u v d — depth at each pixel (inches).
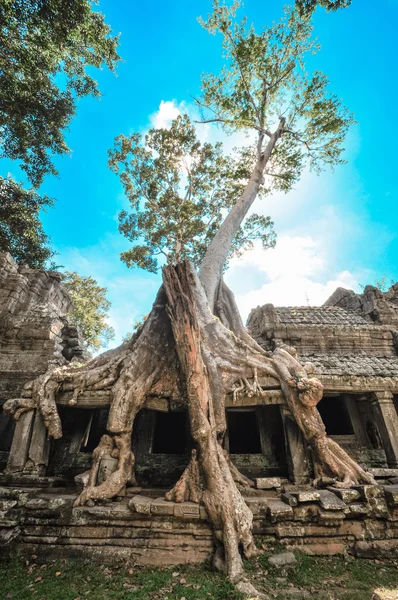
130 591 215.0
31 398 380.5
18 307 604.4
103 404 381.4
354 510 279.1
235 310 550.9
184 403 368.8
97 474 326.3
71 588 219.6
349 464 340.5
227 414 523.2
